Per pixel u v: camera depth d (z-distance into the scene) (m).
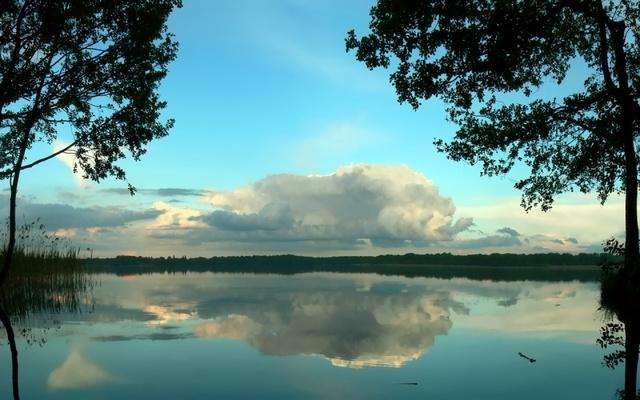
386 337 12.02
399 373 8.55
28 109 10.14
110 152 10.86
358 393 7.38
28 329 13.12
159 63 10.66
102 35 10.04
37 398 7.19
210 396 7.27
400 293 25.45
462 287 30.67
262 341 11.50
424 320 14.88
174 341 11.47
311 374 8.48
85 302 19.75
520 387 7.67
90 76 9.91
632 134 16.98
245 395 7.30
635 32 17.12
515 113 17.58
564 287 30.97
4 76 9.16
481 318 15.35
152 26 9.90
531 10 10.29
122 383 7.95
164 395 7.33
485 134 17.30
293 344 11.12
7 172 10.95
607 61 17.38
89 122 10.63
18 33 9.06
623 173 20.08
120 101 10.72
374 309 17.86
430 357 9.78
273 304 19.59
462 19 10.35
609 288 18.83
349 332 12.76
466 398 7.11
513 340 11.55
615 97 14.84
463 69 10.50
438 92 10.81
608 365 9.04
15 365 8.96
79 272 24.03
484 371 8.63
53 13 9.15
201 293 25.28
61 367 8.97
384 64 10.95
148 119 10.92
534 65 14.30
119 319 14.98
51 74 9.72
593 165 20.02
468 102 10.73
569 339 11.66
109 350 10.43
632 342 11.16
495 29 10.04
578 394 7.30
